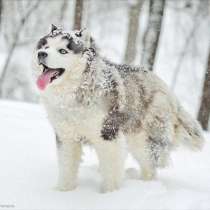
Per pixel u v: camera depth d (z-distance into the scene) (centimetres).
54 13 3069
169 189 675
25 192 638
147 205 586
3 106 1267
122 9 3088
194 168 854
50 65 625
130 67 750
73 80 637
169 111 753
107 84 659
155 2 1800
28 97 2503
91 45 671
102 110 646
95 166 805
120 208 587
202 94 1424
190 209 572
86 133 663
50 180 704
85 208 598
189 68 3200
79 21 1731
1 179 676
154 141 741
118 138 673
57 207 597
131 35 2031
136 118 721
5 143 852
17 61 2769
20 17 2909
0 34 3150
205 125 1421
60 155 688
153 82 751
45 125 1052
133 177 767
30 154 816
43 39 672
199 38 3045
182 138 785
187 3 2786
